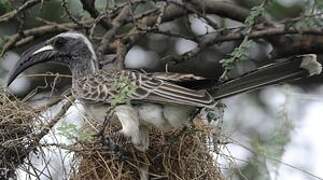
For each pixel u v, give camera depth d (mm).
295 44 11305
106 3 10125
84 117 8922
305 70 8094
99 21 10188
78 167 8930
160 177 8891
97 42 11078
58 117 9055
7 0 10242
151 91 8445
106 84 8891
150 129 9031
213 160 9125
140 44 12703
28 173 8992
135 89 8328
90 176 8906
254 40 11266
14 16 10312
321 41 11250
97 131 8922
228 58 9094
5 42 10531
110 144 8734
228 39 10602
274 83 8109
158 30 10227
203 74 12414
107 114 8562
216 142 9141
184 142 9023
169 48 12672
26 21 11680
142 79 8555
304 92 12570
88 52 9641
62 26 10602
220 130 9156
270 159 8719
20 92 11672
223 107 8820
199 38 10609
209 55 12430
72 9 10516
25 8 10297
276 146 8789
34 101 9531
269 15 11523
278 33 10547
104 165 8844
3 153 9055
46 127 9023
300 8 11414
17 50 11891
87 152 8820
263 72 8148
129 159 8844
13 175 9047
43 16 11562
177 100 8289
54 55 9695
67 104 9125
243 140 9320
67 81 11781
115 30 10336
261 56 12023
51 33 10938
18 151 9031
